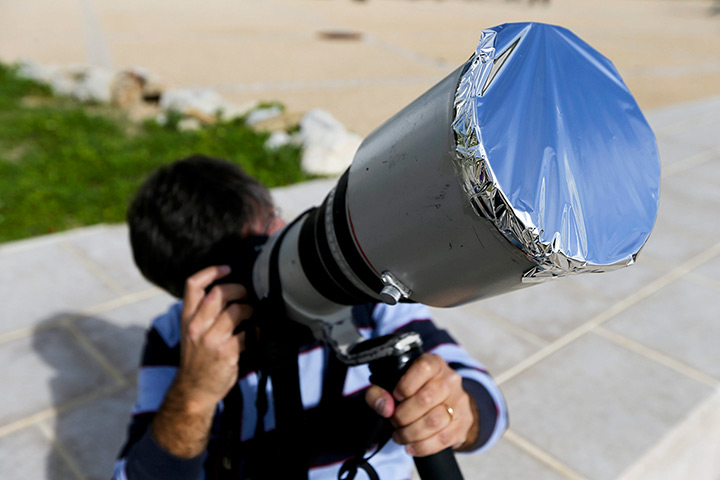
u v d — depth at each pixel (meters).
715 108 6.95
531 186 0.59
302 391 1.14
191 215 1.11
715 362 2.58
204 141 6.09
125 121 7.04
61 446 2.12
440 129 0.63
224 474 1.05
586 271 0.61
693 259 3.48
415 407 0.85
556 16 23.44
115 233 3.62
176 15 17.84
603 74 0.70
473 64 0.62
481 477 1.98
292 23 17.72
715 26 23.16
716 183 4.63
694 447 2.35
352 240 0.74
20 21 15.42
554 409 2.28
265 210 1.17
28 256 3.32
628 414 2.26
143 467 1.06
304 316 0.92
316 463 1.14
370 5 24.55
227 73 10.78
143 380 1.19
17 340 2.63
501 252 0.61
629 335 2.74
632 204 0.66
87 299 2.95
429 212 0.64
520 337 2.71
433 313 2.85
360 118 8.15
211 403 0.99
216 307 0.94
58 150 5.68
